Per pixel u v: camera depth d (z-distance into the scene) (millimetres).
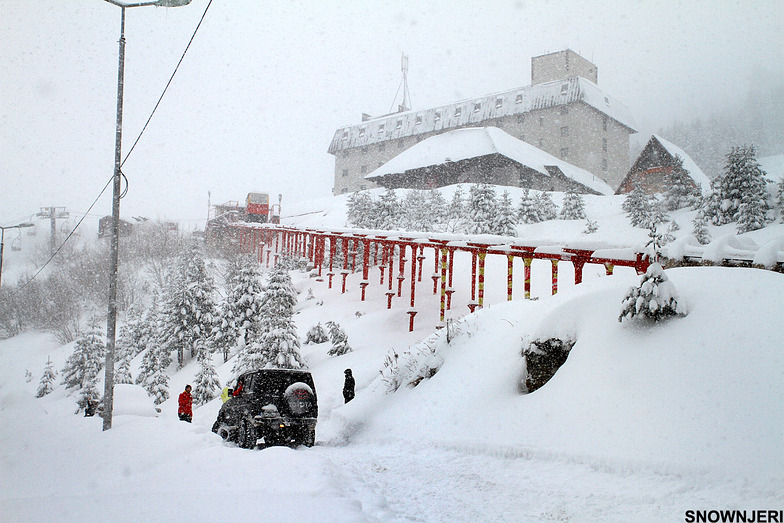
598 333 11008
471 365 13688
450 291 25047
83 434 13055
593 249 19000
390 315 25672
